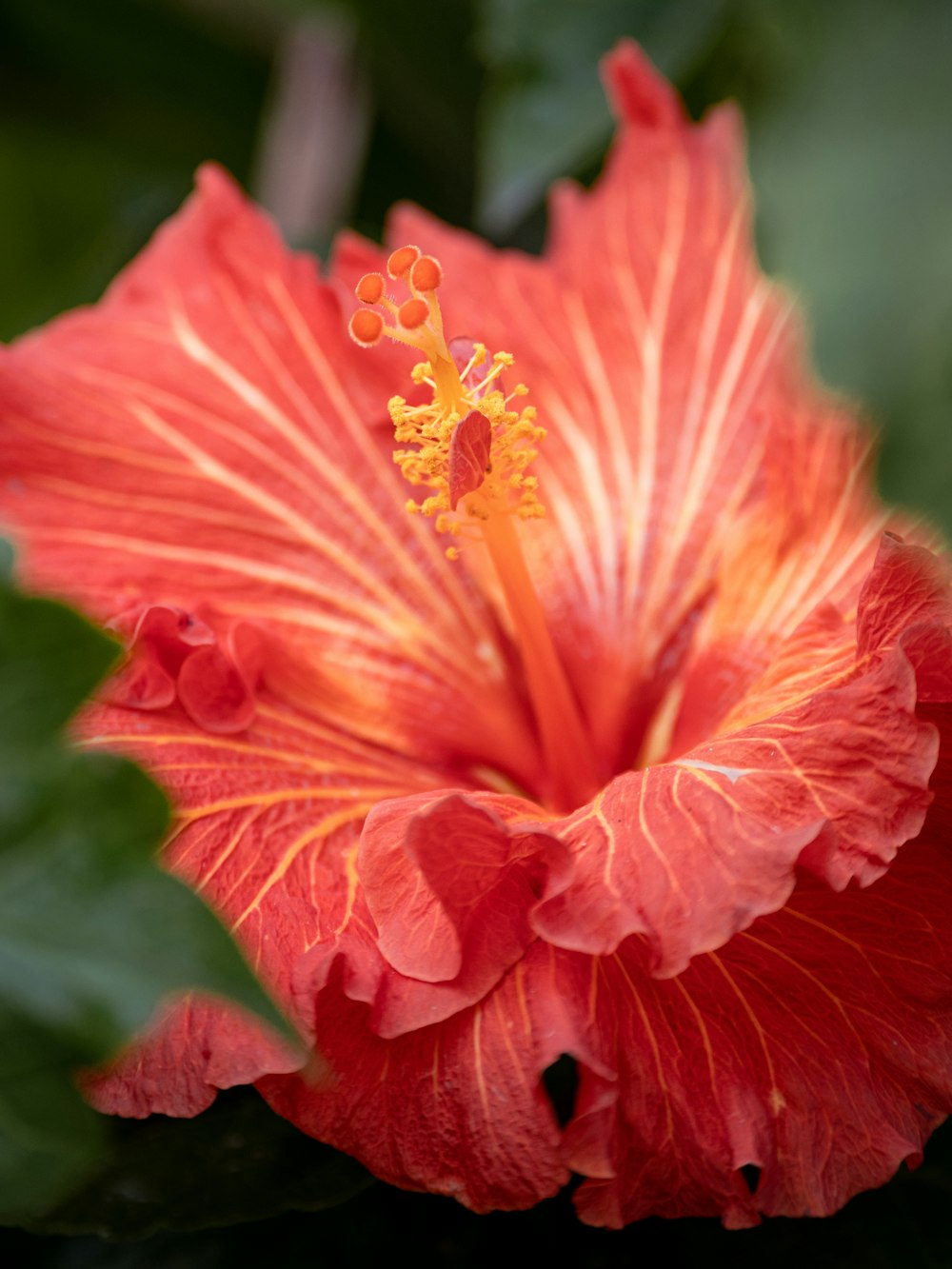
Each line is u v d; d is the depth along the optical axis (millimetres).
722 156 388
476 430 357
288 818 348
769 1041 322
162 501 378
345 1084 319
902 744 317
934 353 197
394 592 384
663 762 373
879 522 345
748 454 383
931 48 256
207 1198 329
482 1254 340
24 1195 272
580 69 387
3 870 274
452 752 379
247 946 324
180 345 388
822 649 349
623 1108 317
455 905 322
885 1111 320
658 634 385
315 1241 343
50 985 272
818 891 326
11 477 374
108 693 348
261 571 378
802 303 214
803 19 268
